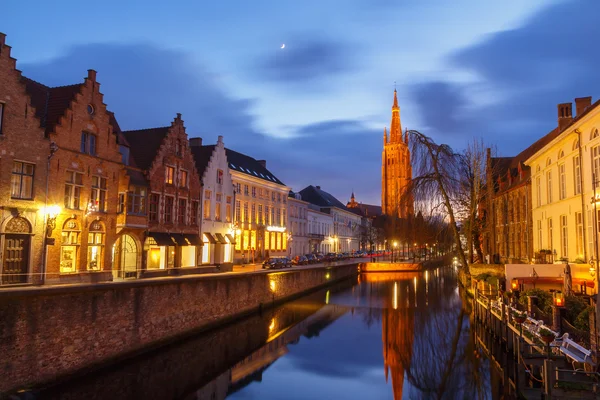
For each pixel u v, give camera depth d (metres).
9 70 19.11
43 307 13.71
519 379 13.23
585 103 29.59
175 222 32.66
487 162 37.03
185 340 21.11
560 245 27.22
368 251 96.06
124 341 17.08
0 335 12.39
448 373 17.17
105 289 16.08
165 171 31.58
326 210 81.56
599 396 10.53
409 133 32.06
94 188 24.08
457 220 35.56
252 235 49.38
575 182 24.89
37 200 20.30
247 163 53.91
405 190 32.75
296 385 16.03
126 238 27.81
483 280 27.50
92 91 23.97
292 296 36.00
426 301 35.31
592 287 19.75
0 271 18.70
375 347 21.45
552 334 11.26
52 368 13.95
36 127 20.36
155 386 15.55
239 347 21.33
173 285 20.23
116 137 25.70
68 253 22.41
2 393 12.39
